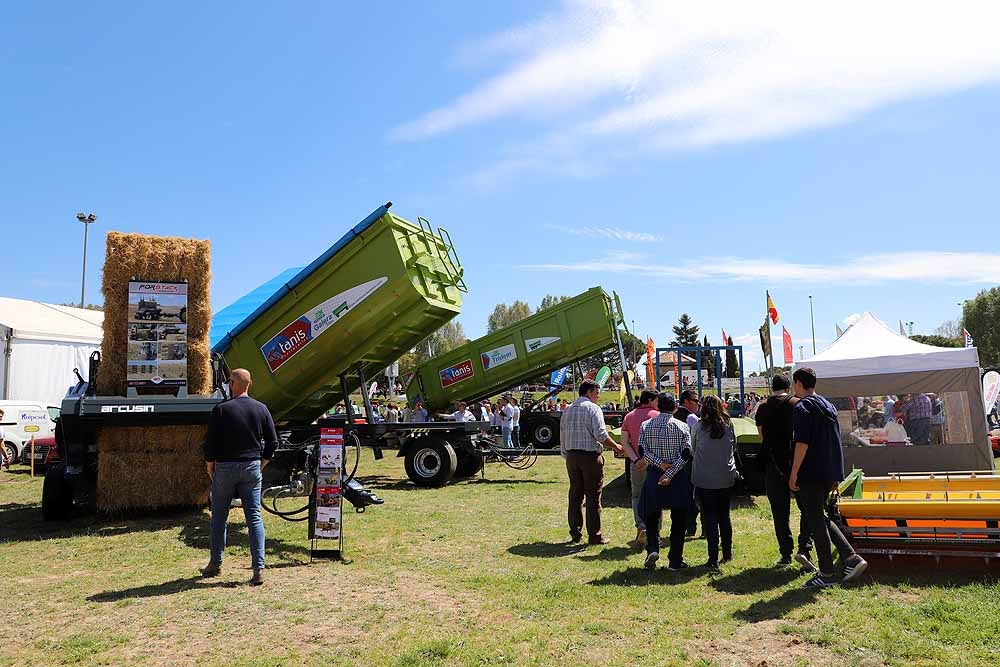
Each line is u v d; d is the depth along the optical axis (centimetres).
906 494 638
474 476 1394
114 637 441
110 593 541
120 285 871
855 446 1145
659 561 647
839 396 1166
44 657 410
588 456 723
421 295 1009
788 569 593
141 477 859
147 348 866
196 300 905
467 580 577
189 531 788
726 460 611
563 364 1683
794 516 886
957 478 661
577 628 454
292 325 1052
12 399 1728
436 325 1176
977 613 454
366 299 1011
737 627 452
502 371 1678
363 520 866
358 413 1580
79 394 934
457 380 1722
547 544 725
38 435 1659
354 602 518
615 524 844
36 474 1455
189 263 902
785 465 598
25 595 536
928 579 539
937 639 417
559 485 1240
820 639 421
